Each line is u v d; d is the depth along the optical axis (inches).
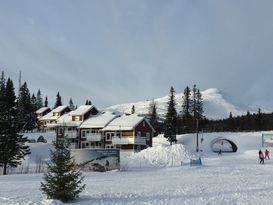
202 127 4574.3
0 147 2078.0
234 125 5236.2
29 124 4411.9
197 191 930.7
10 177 1496.1
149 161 2282.2
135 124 3326.8
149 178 1363.2
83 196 841.5
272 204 721.6
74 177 781.9
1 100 2283.5
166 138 3991.1
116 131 3417.8
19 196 836.0
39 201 754.2
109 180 1286.9
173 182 1189.1
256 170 1680.6
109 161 1945.1
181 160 2313.0
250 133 3860.7
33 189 997.8
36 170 2055.9
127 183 1168.8
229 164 2103.8
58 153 779.4
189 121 4586.6
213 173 1557.6
